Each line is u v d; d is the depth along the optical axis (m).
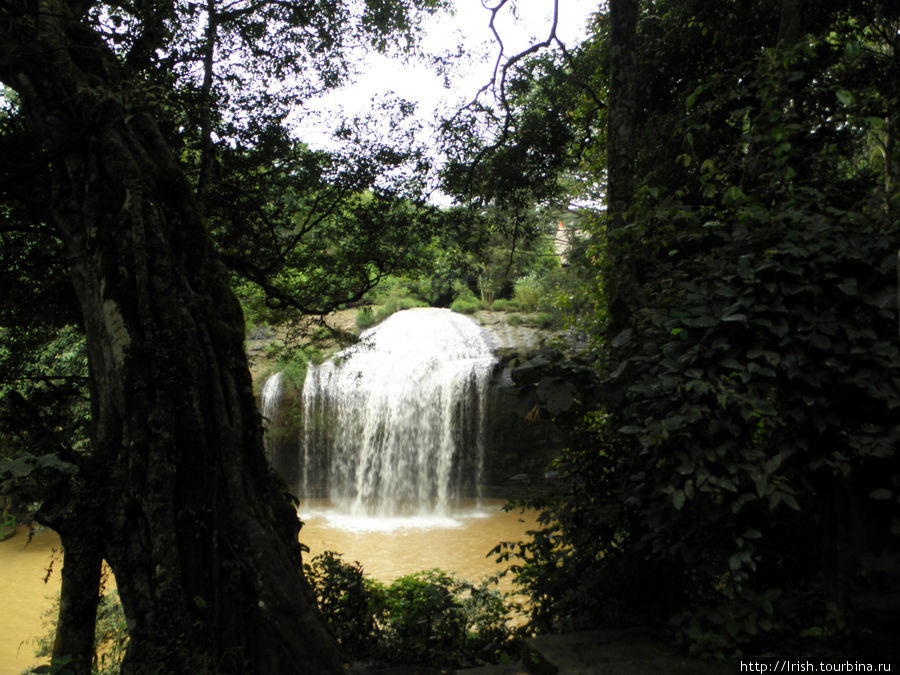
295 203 8.45
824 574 3.28
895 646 2.93
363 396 22.19
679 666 3.02
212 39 6.64
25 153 5.48
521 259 25.05
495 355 22.20
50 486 3.48
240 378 3.88
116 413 3.59
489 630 4.75
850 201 3.73
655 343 3.26
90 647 3.39
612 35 5.68
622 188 5.49
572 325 10.48
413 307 27.61
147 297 3.56
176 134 6.69
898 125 4.98
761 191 3.78
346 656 4.45
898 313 2.77
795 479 3.23
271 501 3.84
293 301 8.30
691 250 4.26
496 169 8.89
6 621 10.97
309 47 7.48
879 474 3.06
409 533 17.69
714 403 2.96
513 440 21.25
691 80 8.50
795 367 2.85
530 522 18.48
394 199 8.55
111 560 3.37
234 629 3.30
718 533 3.07
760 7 7.77
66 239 3.91
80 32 4.20
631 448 3.73
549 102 9.07
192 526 3.37
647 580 3.83
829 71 7.52
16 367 7.37
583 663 3.18
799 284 2.98
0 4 3.99
